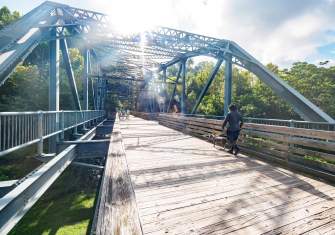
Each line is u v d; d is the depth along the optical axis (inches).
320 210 135.2
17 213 145.6
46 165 213.3
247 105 1541.6
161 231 109.1
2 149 173.5
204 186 176.1
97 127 768.9
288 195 159.5
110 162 198.4
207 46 816.3
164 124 842.8
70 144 334.3
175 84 1332.4
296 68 1958.7
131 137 469.7
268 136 287.3
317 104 1460.4
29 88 1026.7
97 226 92.4
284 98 677.3
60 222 425.1
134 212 105.3
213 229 111.7
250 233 108.7
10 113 179.9
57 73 513.3
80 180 640.4
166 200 147.3
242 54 797.9
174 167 233.5
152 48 957.2
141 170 220.5
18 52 433.1
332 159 197.6
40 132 248.8
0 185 171.0
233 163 255.9
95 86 1519.4
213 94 1973.4
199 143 399.5
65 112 366.9
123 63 1581.0
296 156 235.3
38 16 546.3
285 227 114.8
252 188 173.2
